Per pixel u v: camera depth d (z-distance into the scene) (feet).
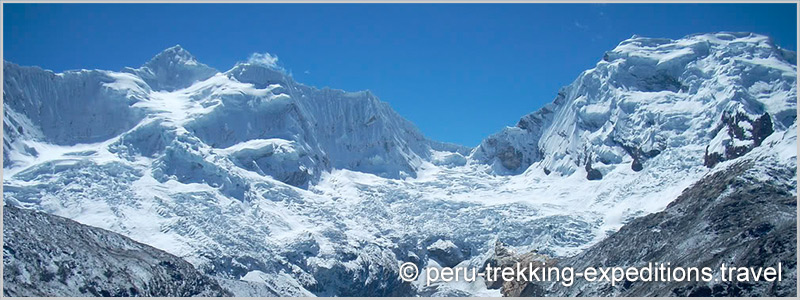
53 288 650.84
